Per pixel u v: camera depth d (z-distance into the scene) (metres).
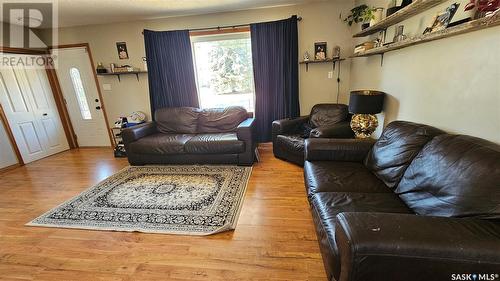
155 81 3.90
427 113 1.80
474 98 1.37
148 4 3.06
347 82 3.70
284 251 1.64
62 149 4.42
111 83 4.21
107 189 2.68
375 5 2.69
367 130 2.53
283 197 2.35
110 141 4.55
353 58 3.49
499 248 0.82
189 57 3.81
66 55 4.15
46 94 4.15
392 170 1.67
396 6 2.07
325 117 3.36
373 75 2.76
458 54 1.47
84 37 4.03
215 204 2.26
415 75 1.93
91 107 4.41
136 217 2.12
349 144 2.13
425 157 1.44
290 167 3.10
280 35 3.53
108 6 3.03
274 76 3.72
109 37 3.98
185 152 3.16
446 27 1.43
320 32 3.56
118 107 4.34
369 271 0.89
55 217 2.18
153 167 3.29
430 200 1.27
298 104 3.81
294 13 3.54
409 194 1.44
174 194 2.49
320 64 3.71
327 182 1.73
